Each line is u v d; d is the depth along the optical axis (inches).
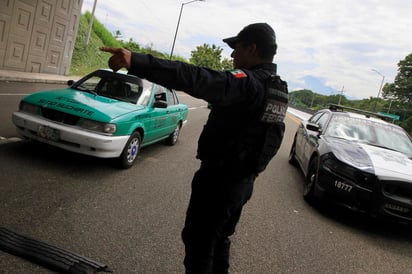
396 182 186.5
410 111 3036.4
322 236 181.5
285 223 190.2
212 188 83.0
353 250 171.2
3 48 532.7
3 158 196.9
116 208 164.7
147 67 64.6
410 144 253.6
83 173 202.7
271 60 83.7
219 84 68.2
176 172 245.3
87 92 236.4
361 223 212.7
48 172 191.3
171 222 160.7
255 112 77.3
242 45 84.0
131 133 218.5
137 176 218.8
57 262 113.0
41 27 602.5
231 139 79.4
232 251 147.4
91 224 144.1
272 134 81.6
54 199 160.1
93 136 193.0
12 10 531.2
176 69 64.9
